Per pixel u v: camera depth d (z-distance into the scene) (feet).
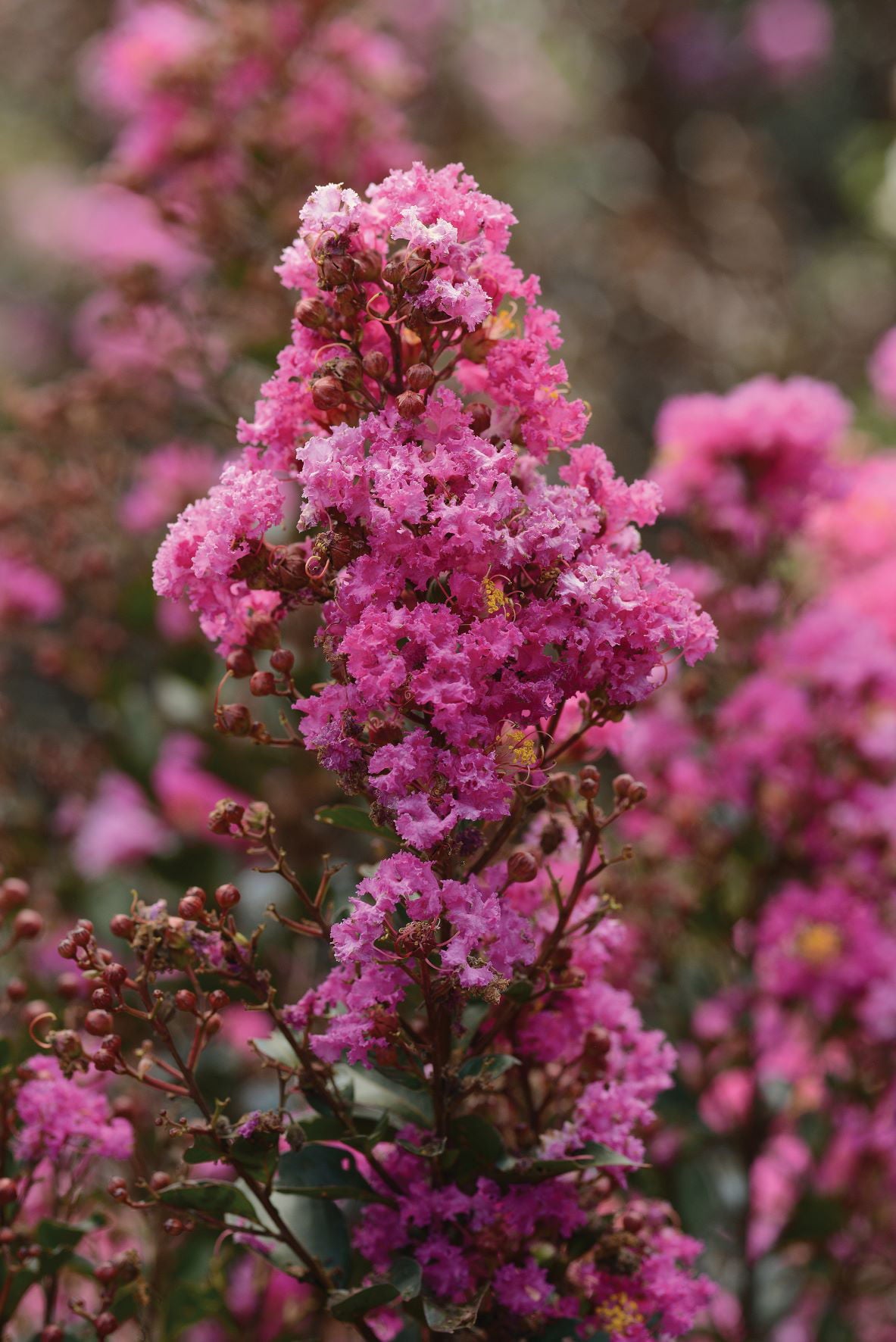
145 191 4.07
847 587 3.87
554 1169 2.72
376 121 4.16
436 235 2.61
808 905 3.56
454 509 2.57
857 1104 3.64
